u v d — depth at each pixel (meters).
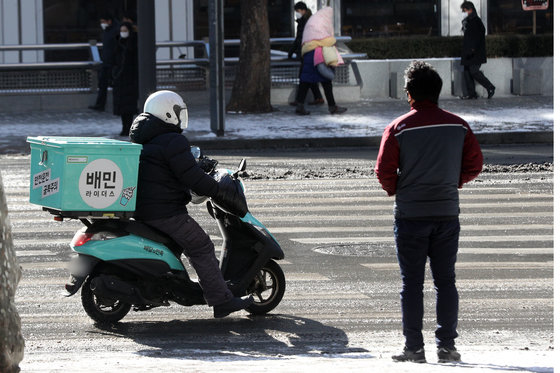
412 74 12.39
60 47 54.97
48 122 48.44
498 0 68.88
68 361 12.58
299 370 10.27
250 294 16.25
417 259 12.50
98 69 53.62
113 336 14.99
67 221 25.08
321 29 49.62
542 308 16.50
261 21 51.19
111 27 51.84
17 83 52.94
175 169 14.65
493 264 19.92
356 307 16.73
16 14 62.84
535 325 15.44
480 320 15.77
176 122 14.93
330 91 50.03
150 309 16.61
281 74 55.38
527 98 56.72
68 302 17.00
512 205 27.30
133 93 42.88
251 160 37.47
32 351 13.88
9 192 29.64
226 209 15.16
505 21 69.19
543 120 47.56
